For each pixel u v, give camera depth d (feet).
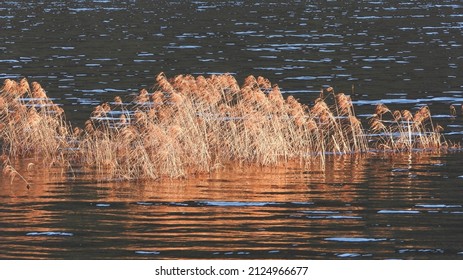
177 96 331.16
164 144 314.55
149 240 246.68
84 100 487.20
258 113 339.77
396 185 303.48
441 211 273.33
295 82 556.92
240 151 339.77
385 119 433.89
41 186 304.30
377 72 594.65
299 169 325.83
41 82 554.46
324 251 238.07
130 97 498.28
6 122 385.09
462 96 496.23
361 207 277.44
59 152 354.95
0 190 299.17
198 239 247.29
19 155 351.25
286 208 276.00
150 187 301.22
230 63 650.43
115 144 343.87
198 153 328.08
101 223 261.85
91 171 324.39
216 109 364.38
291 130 347.15
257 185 303.07
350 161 339.77
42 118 357.20
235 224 260.21
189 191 295.48
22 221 264.31
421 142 367.25
